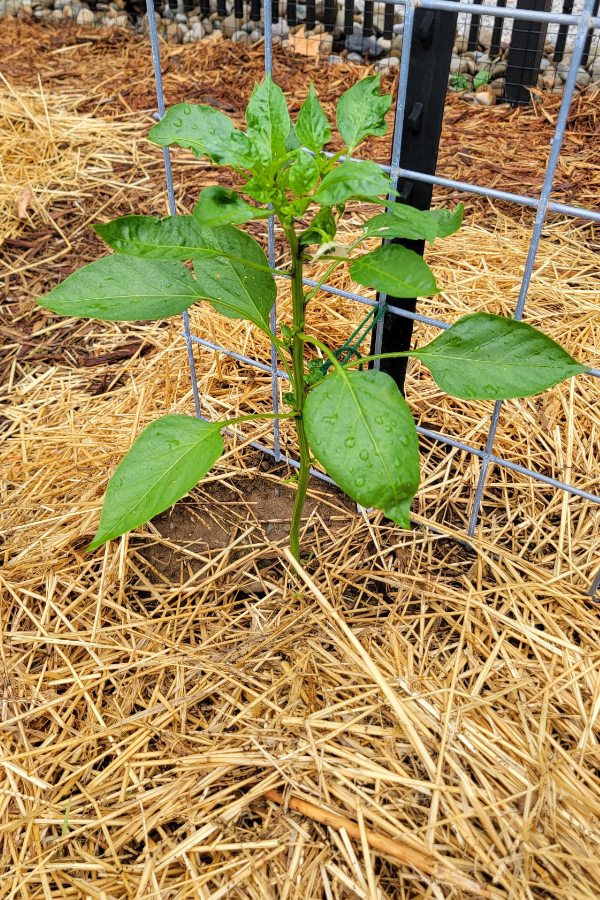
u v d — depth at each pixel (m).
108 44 5.66
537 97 4.67
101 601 2.00
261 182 1.46
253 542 2.24
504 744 1.64
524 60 4.57
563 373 1.64
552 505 2.26
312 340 1.62
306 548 2.19
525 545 2.14
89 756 1.71
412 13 1.57
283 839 1.51
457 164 4.08
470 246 3.39
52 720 1.78
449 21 1.59
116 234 1.47
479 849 1.46
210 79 4.96
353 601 2.04
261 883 1.45
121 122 4.57
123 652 1.91
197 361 2.86
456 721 1.69
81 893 1.48
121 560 2.09
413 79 1.69
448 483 2.34
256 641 1.93
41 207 3.77
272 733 1.69
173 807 1.58
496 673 1.81
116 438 2.53
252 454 2.51
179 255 1.52
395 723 1.71
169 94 4.80
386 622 1.95
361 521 2.26
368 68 5.01
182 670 1.87
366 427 1.47
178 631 2.00
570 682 1.75
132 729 1.74
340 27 5.34
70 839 1.55
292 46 5.36
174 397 2.71
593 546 2.12
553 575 2.05
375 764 1.60
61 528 2.23
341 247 1.54
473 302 3.04
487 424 2.52
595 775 1.62
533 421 2.51
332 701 1.77
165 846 1.53
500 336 1.69
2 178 3.95
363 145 4.13
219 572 2.11
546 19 1.43
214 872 1.46
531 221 3.62
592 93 4.62
